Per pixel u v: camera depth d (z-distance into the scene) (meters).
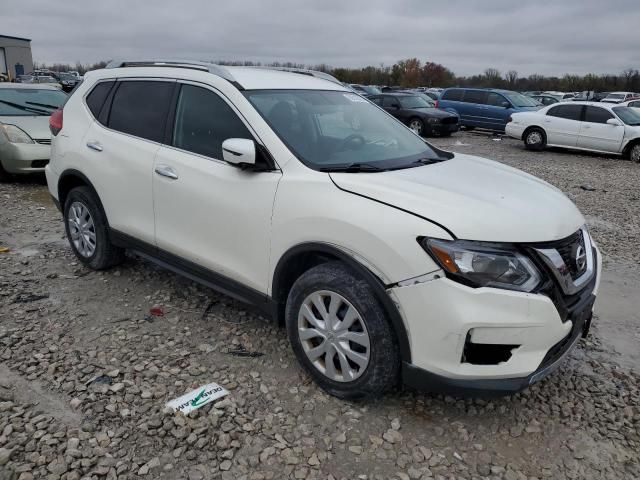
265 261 3.22
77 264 4.98
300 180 3.06
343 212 2.80
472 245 2.54
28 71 58.78
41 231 6.00
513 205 2.83
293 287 3.09
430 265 2.54
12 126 8.15
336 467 2.56
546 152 15.59
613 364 3.61
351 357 2.88
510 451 2.74
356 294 2.76
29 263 4.98
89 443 2.63
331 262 2.95
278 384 3.18
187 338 3.68
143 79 4.20
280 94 3.66
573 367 3.55
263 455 2.61
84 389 3.05
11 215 6.61
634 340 3.96
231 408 2.94
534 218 2.74
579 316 2.80
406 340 2.68
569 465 2.65
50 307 4.09
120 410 2.88
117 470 2.48
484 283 2.52
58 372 3.22
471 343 2.57
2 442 2.61
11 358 3.36
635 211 8.14
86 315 3.97
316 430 2.80
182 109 3.82
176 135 3.82
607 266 5.54
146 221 4.02
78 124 4.65
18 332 3.68
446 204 2.70
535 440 2.82
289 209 3.03
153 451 2.61
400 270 2.60
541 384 3.33
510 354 2.62
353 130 3.73
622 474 2.61
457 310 2.50
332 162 3.23
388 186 2.88
